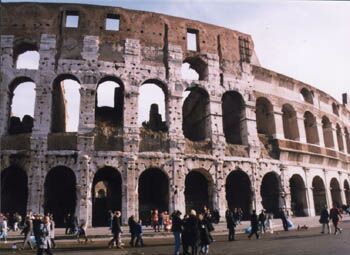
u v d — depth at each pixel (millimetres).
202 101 50938
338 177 62719
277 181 51375
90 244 31109
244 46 53156
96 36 45250
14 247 28375
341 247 23969
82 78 43625
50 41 44250
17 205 46000
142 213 48312
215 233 38406
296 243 27500
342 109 72000
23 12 44938
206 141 46625
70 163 40906
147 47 46656
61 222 46719
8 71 42906
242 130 50438
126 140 42625
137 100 44344
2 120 41750
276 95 54750
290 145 53438
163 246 29016
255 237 34125
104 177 50312
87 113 42625
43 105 42312
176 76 46750
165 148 44000
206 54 49438
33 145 40906
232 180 52469
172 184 43000
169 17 48844
